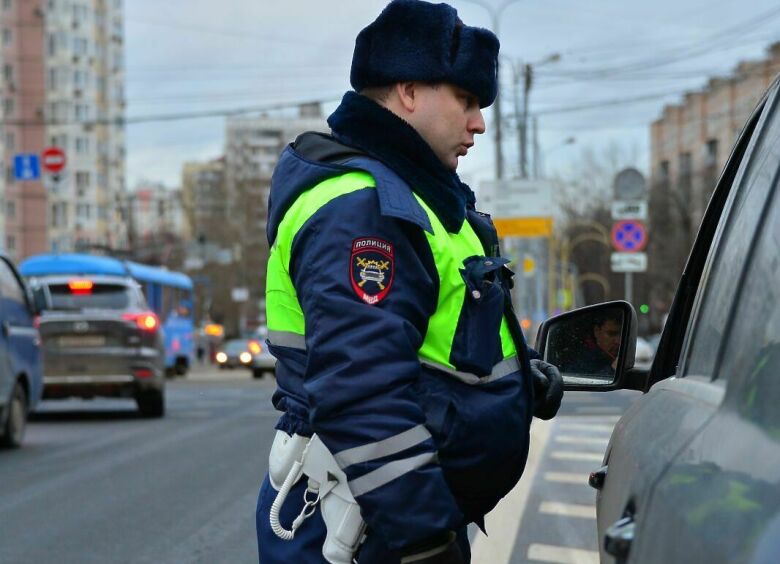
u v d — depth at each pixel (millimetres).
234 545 6742
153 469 9969
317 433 2264
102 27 91750
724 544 1398
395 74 2516
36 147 81438
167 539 6930
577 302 75625
